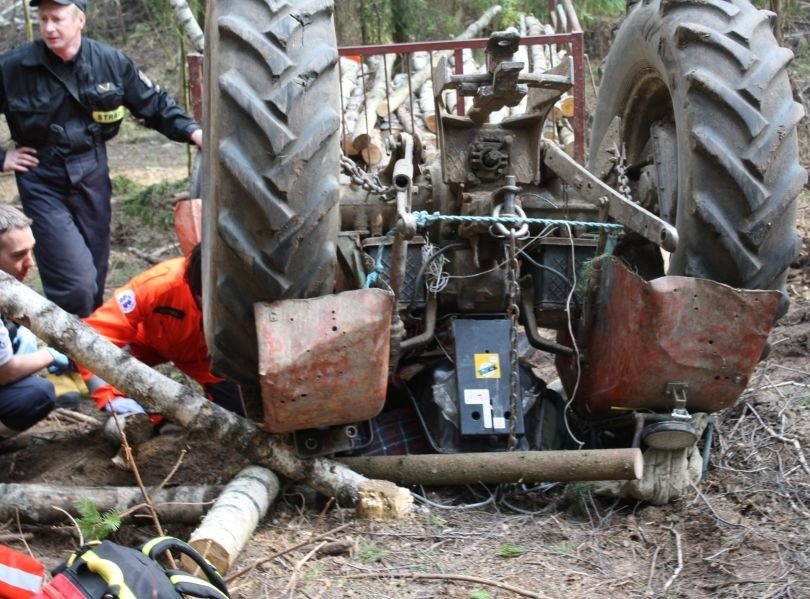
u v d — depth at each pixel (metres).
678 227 3.57
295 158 2.97
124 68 5.34
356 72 7.05
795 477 3.79
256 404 3.61
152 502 3.51
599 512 3.62
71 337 3.42
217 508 3.23
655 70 3.87
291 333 3.14
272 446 3.46
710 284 3.33
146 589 2.30
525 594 2.98
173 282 4.29
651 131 4.00
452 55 7.45
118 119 5.40
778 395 4.48
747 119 3.37
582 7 9.27
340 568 3.14
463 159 3.68
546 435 3.88
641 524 3.52
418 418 3.79
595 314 3.70
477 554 3.26
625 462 3.45
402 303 3.73
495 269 3.64
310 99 3.03
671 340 3.36
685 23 3.52
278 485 3.51
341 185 4.00
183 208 4.61
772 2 8.62
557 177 3.94
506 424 3.60
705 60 3.47
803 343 5.17
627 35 4.09
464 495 3.71
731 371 3.42
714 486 3.76
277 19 3.04
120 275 7.54
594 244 3.82
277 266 3.09
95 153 5.41
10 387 4.21
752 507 3.58
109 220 5.59
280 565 3.18
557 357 4.18
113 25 12.96
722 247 3.43
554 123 5.96
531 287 3.85
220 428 3.42
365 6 8.38
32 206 5.32
